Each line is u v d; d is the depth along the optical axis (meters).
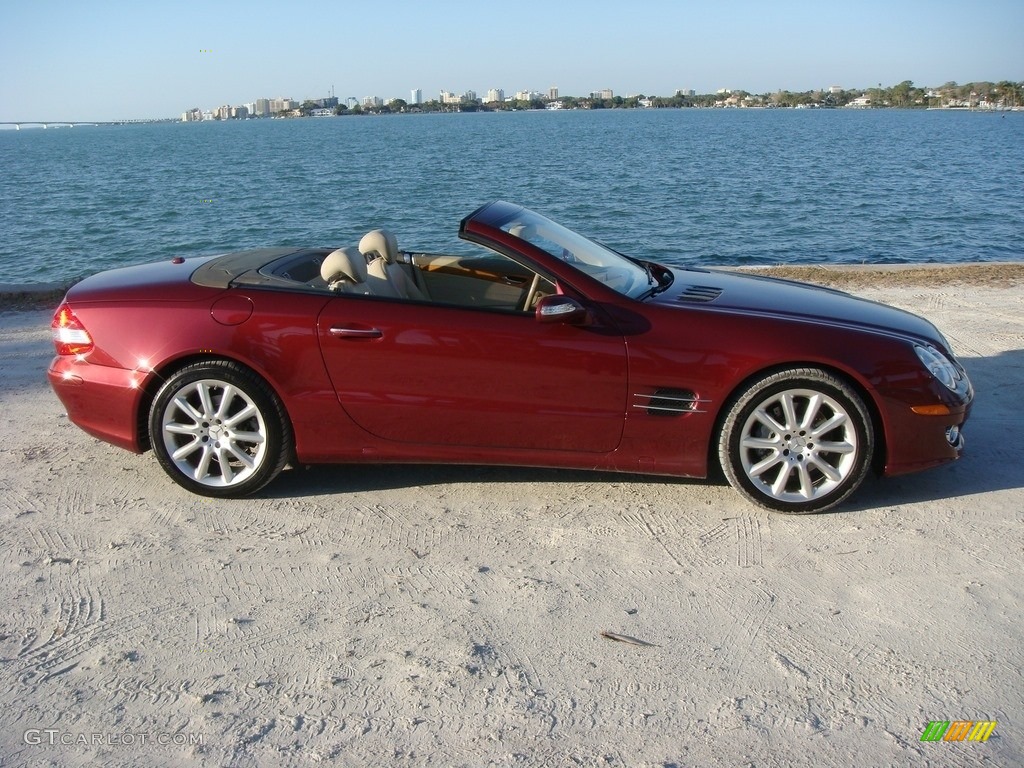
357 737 2.66
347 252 4.42
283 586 3.58
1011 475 4.61
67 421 5.58
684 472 4.24
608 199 25.97
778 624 3.26
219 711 2.79
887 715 2.75
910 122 138.88
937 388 4.09
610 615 3.33
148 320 4.29
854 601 3.42
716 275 5.08
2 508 4.33
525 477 4.65
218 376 4.23
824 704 2.81
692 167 39.97
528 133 100.31
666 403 4.12
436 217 23.03
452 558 3.80
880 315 4.47
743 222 20.64
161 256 18.39
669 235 18.72
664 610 3.37
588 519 4.16
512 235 4.29
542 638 3.18
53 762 2.57
